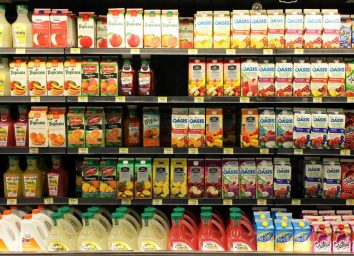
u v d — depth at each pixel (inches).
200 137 136.9
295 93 135.6
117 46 135.9
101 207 148.2
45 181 144.4
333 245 121.0
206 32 136.0
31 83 137.3
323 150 134.9
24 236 123.6
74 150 137.4
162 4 153.1
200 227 128.3
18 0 148.8
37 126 138.3
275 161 138.3
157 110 142.3
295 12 136.3
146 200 136.6
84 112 139.6
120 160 138.9
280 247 120.4
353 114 138.8
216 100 134.3
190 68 136.5
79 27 137.4
